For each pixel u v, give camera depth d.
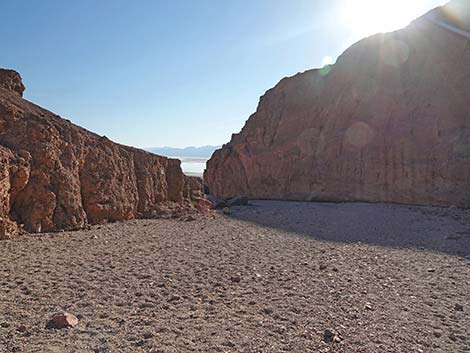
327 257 9.36
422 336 4.57
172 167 20.23
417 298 6.10
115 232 12.16
